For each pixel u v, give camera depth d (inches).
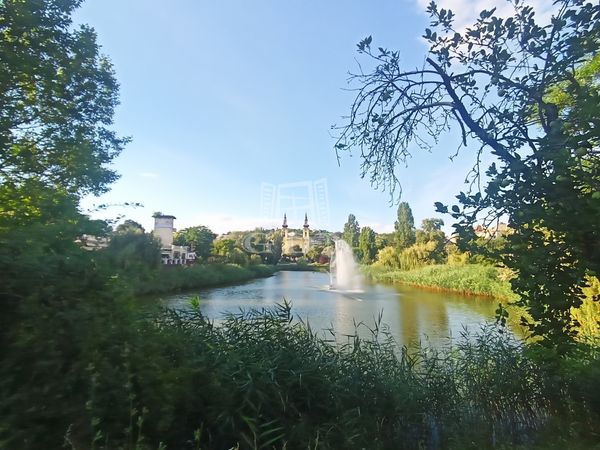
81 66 351.6
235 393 108.3
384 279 1537.9
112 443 79.6
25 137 313.4
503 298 753.0
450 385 159.2
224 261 1819.6
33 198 167.8
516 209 92.0
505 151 99.0
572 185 84.4
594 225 82.4
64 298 89.3
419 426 141.1
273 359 126.3
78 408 78.9
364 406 134.0
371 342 176.4
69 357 83.7
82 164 310.3
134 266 122.6
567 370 144.0
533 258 89.7
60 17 320.8
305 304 703.1
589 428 137.3
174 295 848.9
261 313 159.0
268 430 103.7
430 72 111.2
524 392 153.5
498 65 102.8
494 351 176.1
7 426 71.1
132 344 91.8
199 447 95.5
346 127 120.0
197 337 125.7
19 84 300.8
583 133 83.1
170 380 92.4
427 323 486.6
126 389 84.4
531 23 100.6
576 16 94.6
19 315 82.4
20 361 78.9
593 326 226.2
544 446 128.5
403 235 1915.6
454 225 98.5
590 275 91.0
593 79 137.9
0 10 282.0
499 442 133.4
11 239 92.7
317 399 124.0
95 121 371.6
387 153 119.0
